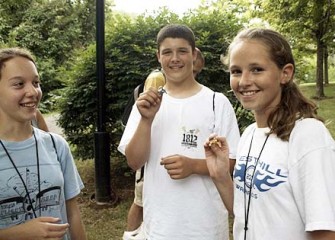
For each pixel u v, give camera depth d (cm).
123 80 481
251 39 140
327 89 1884
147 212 208
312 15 1418
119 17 526
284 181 128
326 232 117
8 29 1597
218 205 201
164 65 209
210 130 202
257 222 134
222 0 1035
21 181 152
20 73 154
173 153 201
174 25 213
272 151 134
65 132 535
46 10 1734
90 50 514
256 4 1414
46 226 144
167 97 208
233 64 143
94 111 511
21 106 154
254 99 139
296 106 135
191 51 210
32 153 158
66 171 176
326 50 1780
